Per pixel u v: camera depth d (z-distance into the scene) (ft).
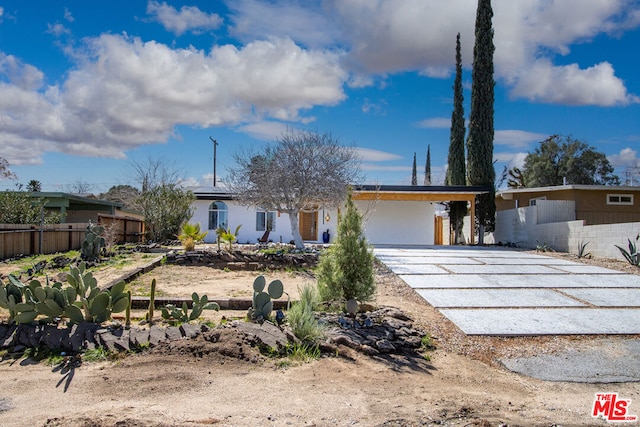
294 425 11.90
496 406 14.39
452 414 13.34
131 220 62.34
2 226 36.17
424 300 28.45
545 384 16.89
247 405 13.07
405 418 12.82
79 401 12.82
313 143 51.52
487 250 61.00
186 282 32.24
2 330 17.54
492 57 79.20
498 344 20.85
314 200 53.01
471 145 79.05
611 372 17.99
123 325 19.07
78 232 48.80
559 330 22.48
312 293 23.32
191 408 12.59
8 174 61.98
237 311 23.59
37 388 13.65
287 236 72.13
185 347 16.61
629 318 24.59
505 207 84.89
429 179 144.56
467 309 26.21
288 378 15.35
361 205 77.66
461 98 92.48
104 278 30.04
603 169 117.60
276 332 18.83
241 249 50.11
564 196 70.03
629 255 44.06
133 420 11.44
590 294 30.19
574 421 13.46
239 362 16.20
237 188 53.36
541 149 123.75
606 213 68.64
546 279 35.40
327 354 18.04
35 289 17.83
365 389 14.97
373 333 20.30
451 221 85.10
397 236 79.15
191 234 50.55
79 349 16.48
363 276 22.84
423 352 19.61
